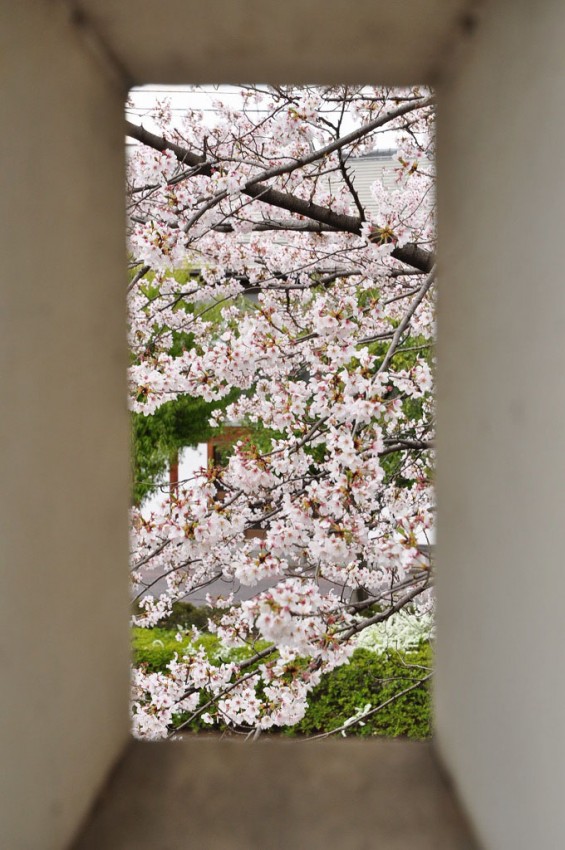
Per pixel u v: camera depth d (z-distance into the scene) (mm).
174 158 3324
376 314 3832
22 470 837
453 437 1175
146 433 9023
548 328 722
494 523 932
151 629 6711
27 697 851
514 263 837
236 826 1081
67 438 1005
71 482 1019
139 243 3287
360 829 1077
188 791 1176
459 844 1043
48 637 922
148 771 1241
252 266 4277
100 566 1172
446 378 1225
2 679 782
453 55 1152
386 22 1062
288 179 3855
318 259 4008
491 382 938
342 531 2770
